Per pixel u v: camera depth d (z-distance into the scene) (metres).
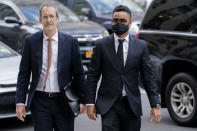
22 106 9.66
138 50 9.36
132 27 27.58
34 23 24.95
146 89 9.48
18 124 15.14
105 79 9.40
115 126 9.34
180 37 14.52
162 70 14.97
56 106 9.47
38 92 9.50
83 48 24.36
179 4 14.91
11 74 14.80
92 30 24.92
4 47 17.09
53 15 9.38
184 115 14.58
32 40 9.53
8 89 14.28
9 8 26.02
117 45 9.36
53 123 9.59
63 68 9.45
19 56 16.75
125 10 9.23
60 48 9.47
